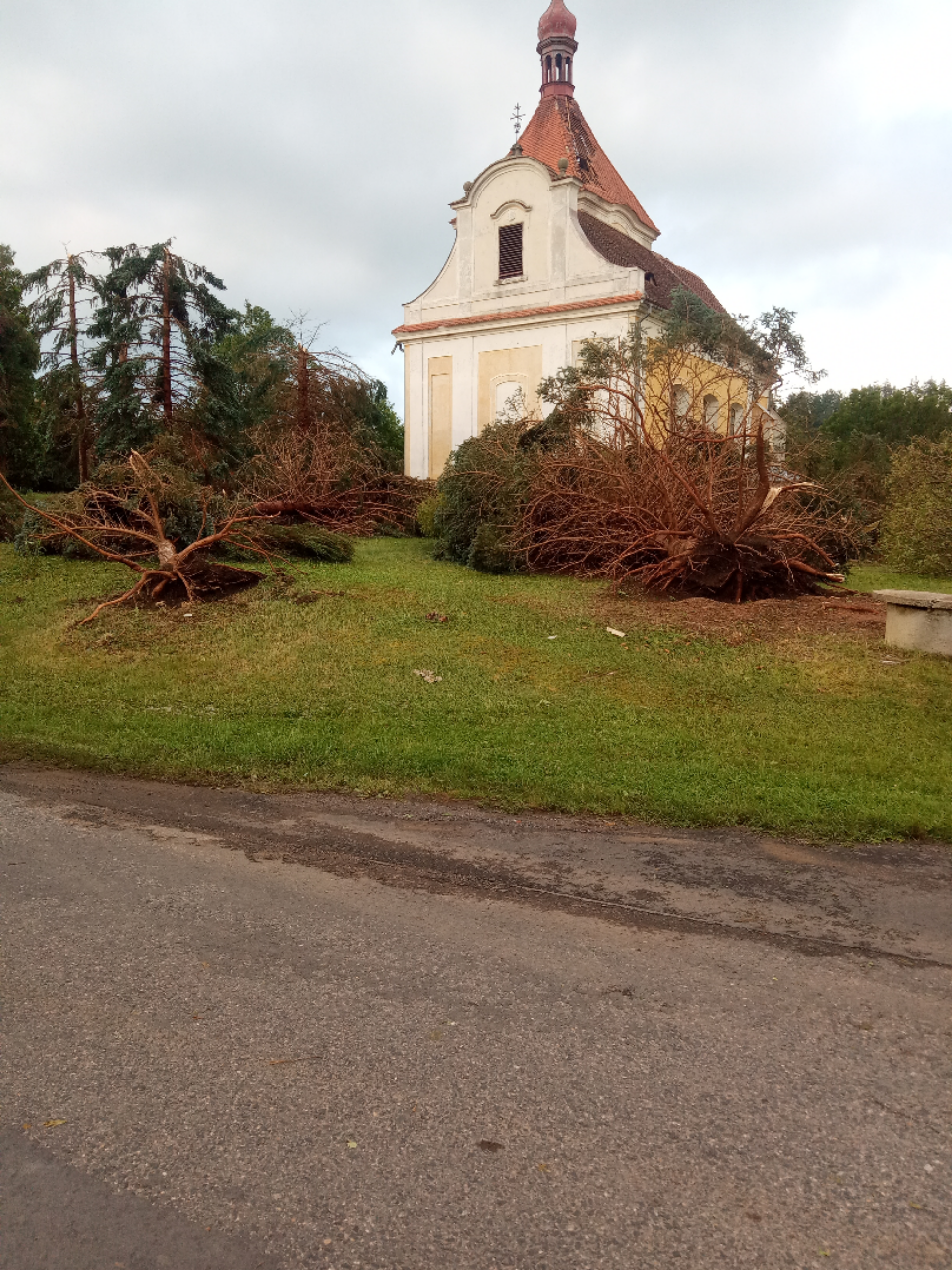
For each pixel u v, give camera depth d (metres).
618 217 38.09
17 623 11.10
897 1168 2.50
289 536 15.54
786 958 3.70
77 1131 2.61
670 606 11.81
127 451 23.11
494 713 7.65
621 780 6.07
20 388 30.94
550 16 38.34
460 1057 2.98
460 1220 2.29
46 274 29.33
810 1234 2.26
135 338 24.06
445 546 16.56
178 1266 2.15
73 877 4.43
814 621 11.11
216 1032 3.10
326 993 3.36
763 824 5.34
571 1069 2.92
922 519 16.75
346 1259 2.17
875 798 5.73
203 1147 2.55
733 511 12.65
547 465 14.48
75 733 7.14
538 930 3.92
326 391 26.27
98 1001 3.29
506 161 32.62
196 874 4.50
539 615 11.30
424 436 35.00
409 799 5.80
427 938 3.82
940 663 9.25
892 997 3.40
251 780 6.15
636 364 20.52
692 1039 3.10
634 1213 2.32
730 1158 2.53
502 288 33.25
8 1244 2.20
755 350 18.47
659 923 4.02
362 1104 2.74
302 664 9.17
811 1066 2.96
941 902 4.31
